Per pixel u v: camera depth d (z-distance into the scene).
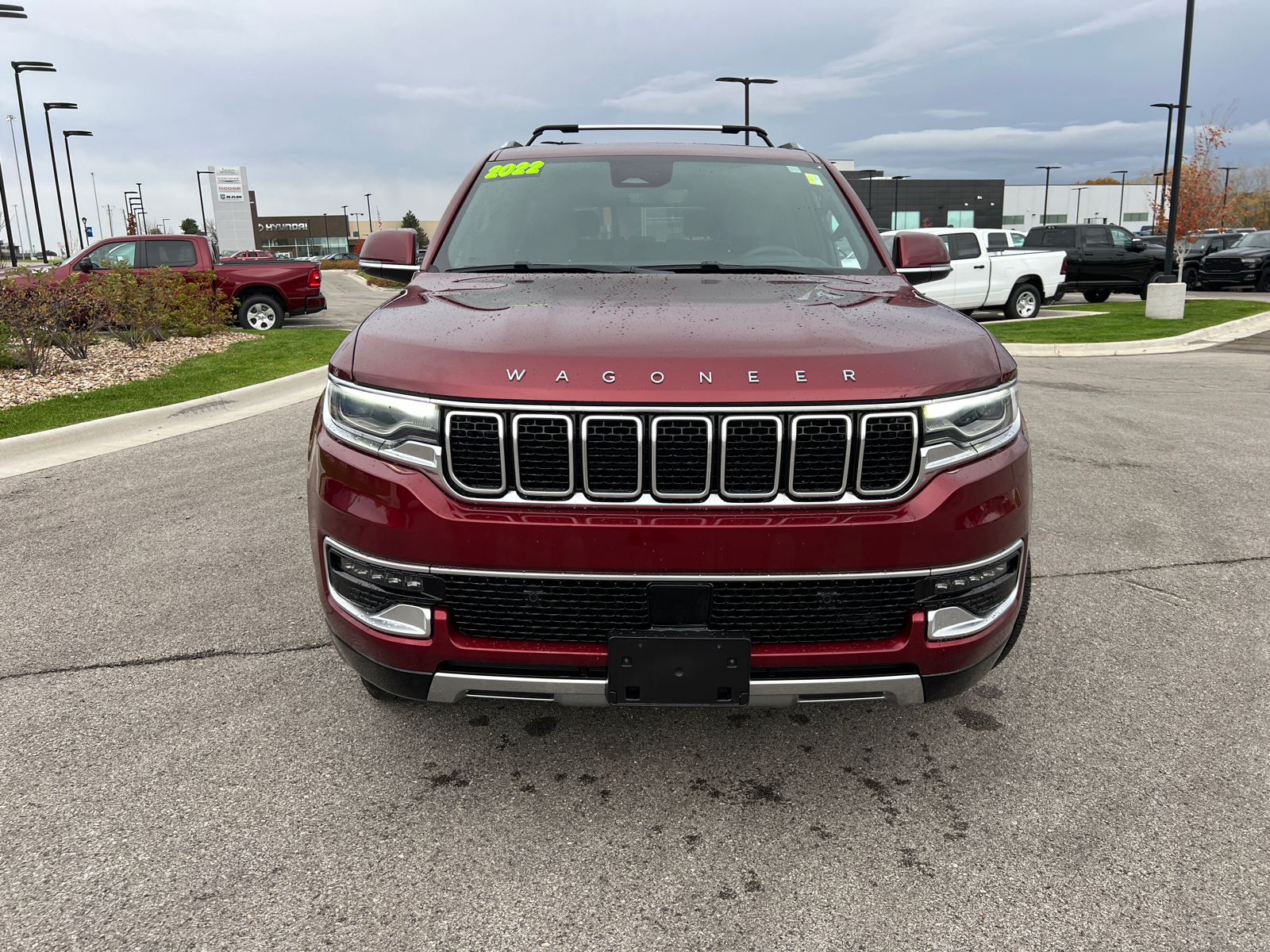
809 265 3.20
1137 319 16.58
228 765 2.59
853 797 2.45
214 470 5.98
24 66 35.47
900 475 2.08
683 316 2.36
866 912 2.00
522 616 2.13
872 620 2.15
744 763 2.62
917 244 3.43
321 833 2.28
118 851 2.20
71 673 3.14
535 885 2.09
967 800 2.43
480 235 3.34
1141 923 1.96
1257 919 1.97
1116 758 2.63
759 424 2.02
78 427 6.92
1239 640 3.41
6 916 1.97
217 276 15.63
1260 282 24.12
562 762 2.63
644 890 2.07
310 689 3.04
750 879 2.12
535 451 2.04
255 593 3.85
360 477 2.15
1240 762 2.60
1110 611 3.69
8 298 9.47
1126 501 5.24
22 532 4.66
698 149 3.81
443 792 2.46
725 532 2.02
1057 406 8.35
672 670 2.09
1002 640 2.30
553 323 2.29
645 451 2.03
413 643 2.16
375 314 2.56
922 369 2.11
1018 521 2.24
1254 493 5.37
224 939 1.91
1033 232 22.00
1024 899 2.04
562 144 3.91
